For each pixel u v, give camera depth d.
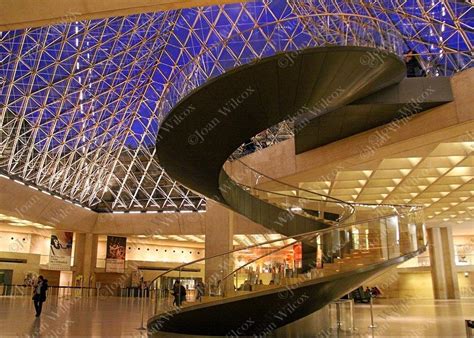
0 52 37.72
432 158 23.34
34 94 41.56
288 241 20.86
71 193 48.53
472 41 29.48
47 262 47.75
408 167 24.39
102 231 48.69
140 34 43.72
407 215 16.14
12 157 40.50
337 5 35.28
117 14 10.95
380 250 14.28
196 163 14.40
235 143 13.09
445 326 14.84
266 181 26.38
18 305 22.78
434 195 32.09
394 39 15.24
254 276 12.84
